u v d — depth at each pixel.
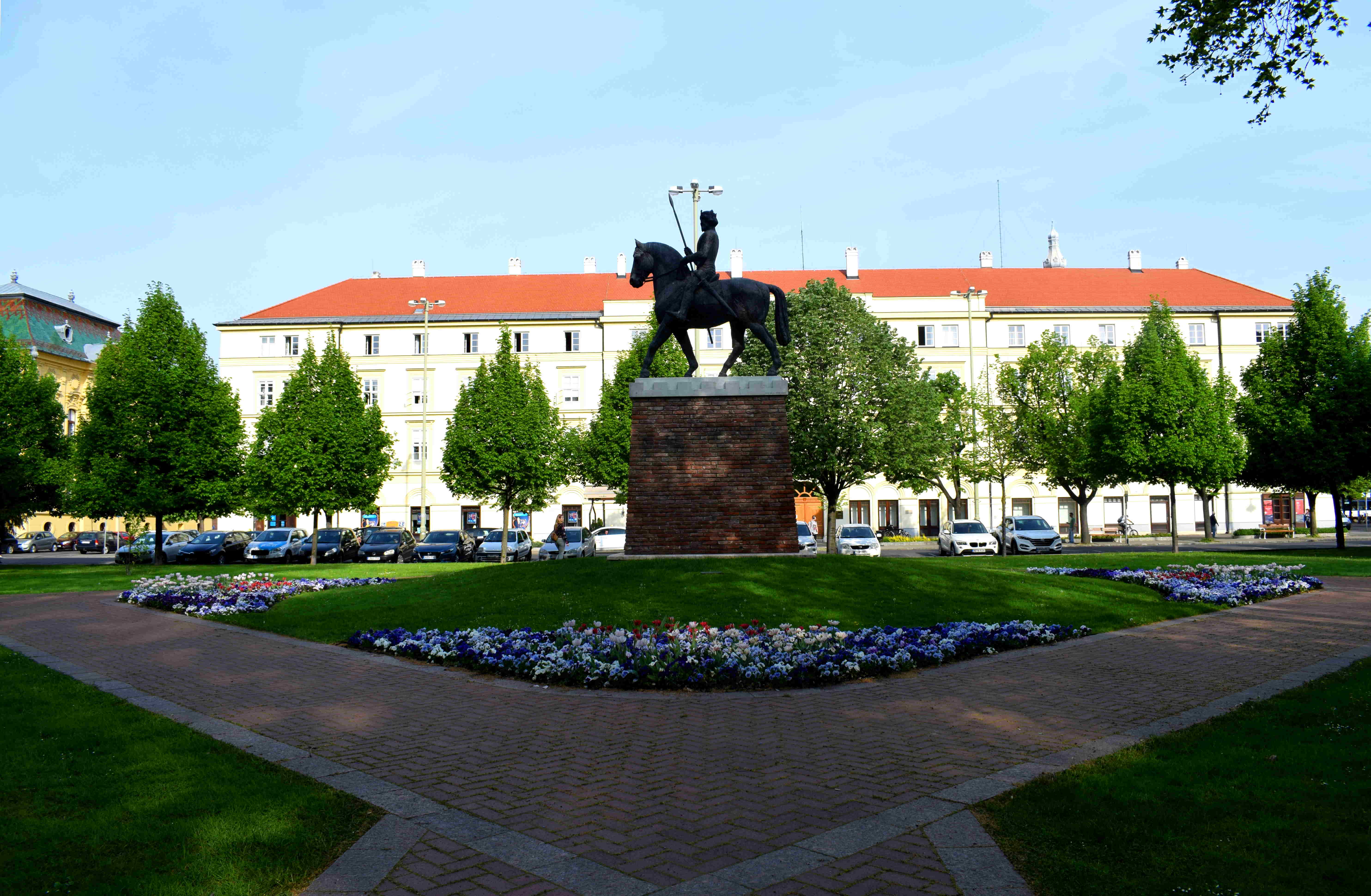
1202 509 64.31
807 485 39.16
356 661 12.05
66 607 19.75
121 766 6.89
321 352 65.31
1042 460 50.50
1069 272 69.94
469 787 6.54
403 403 65.25
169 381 37.03
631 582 15.44
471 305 67.06
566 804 6.15
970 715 8.74
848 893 4.64
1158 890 4.50
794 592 15.09
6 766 6.86
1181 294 67.06
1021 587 17.22
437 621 14.36
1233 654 12.07
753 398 17.94
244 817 5.65
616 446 48.88
